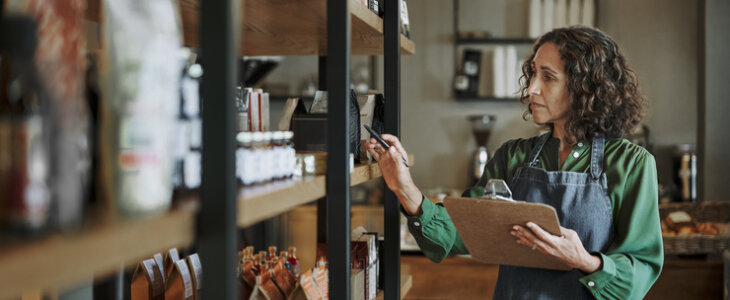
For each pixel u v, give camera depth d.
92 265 0.53
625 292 1.75
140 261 1.41
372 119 1.91
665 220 4.41
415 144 6.00
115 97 0.61
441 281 4.19
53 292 1.15
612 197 1.87
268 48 1.86
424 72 5.97
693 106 5.64
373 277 1.89
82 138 0.61
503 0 5.86
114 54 0.61
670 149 5.65
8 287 0.45
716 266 3.90
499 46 5.87
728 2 5.36
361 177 1.54
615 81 1.94
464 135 5.94
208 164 0.68
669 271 3.94
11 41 0.54
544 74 1.98
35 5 0.56
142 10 0.62
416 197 1.90
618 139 1.94
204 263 0.68
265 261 1.63
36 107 0.54
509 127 5.88
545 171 1.97
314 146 1.56
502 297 2.02
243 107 1.24
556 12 5.64
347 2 1.20
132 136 0.61
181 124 0.77
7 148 0.51
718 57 5.38
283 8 1.26
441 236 2.00
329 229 1.24
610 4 5.73
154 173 0.62
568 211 1.90
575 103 1.94
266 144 1.06
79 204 0.56
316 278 1.58
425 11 5.94
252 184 0.98
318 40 1.69
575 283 1.86
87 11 1.10
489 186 1.72
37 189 0.52
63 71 0.56
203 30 0.67
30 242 0.49
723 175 5.36
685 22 5.64
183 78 0.78
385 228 1.93
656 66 5.70
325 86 2.04
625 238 1.83
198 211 0.68
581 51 1.91
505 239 1.66
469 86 5.81
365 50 2.07
